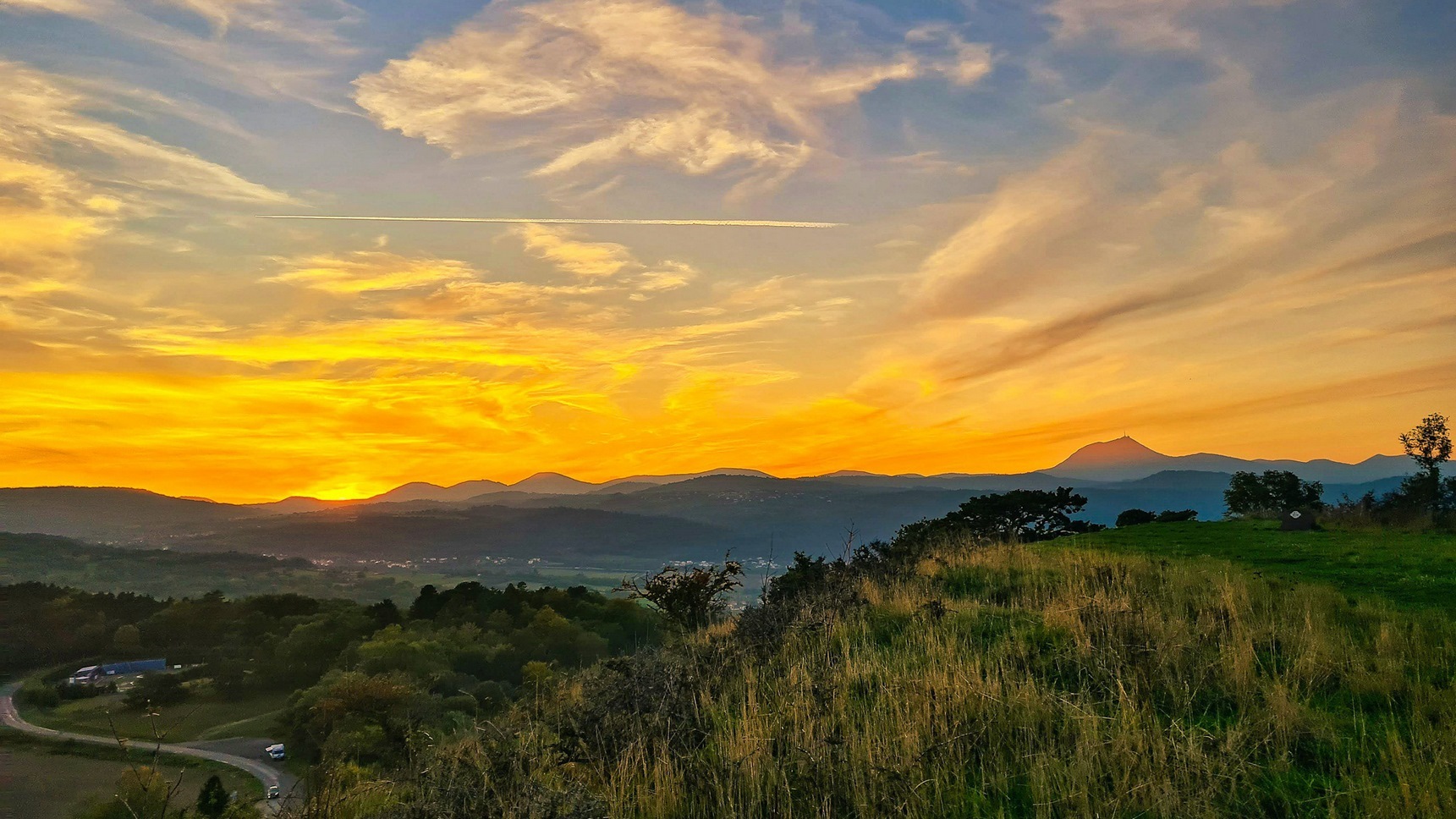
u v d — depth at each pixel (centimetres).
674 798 594
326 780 704
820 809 557
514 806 554
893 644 987
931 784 586
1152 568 1366
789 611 1163
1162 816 524
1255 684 731
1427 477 2448
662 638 1570
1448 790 514
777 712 712
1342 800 533
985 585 1337
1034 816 546
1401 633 875
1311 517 2202
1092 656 809
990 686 725
